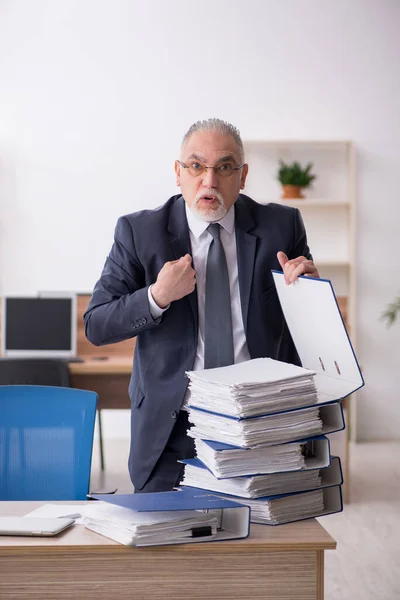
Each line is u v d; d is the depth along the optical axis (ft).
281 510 5.79
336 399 5.92
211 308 6.89
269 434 5.65
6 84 21.18
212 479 5.93
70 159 21.27
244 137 21.42
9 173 21.22
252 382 5.60
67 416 7.99
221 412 5.71
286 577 5.39
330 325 5.87
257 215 7.23
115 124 21.29
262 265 7.02
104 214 21.35
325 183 21.48
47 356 16.57
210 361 6.81
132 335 6.63
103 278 7.06
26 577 5.33
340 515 14.47
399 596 10.78
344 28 21.29
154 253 6.95
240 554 5.37
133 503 5.44
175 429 6.82
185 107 21.34
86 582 5.33
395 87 21.35
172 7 21.24
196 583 5.35
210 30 21.29
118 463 18.61
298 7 21.26
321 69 21.34
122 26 21.21
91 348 17.04
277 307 7.09
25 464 7.97
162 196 21.35
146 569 5.33
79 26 21.20
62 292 16.66
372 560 12.19
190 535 5.38
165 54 21.27
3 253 21.26
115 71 21.25
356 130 21.42
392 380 21.56
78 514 6.05
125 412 21.56
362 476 17.38
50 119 21.26
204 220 6.65
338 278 21.59
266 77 21.35
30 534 5.47
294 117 21.42
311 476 5.91
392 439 21.61
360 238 21.49
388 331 21.57
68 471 7.93
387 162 21.42
